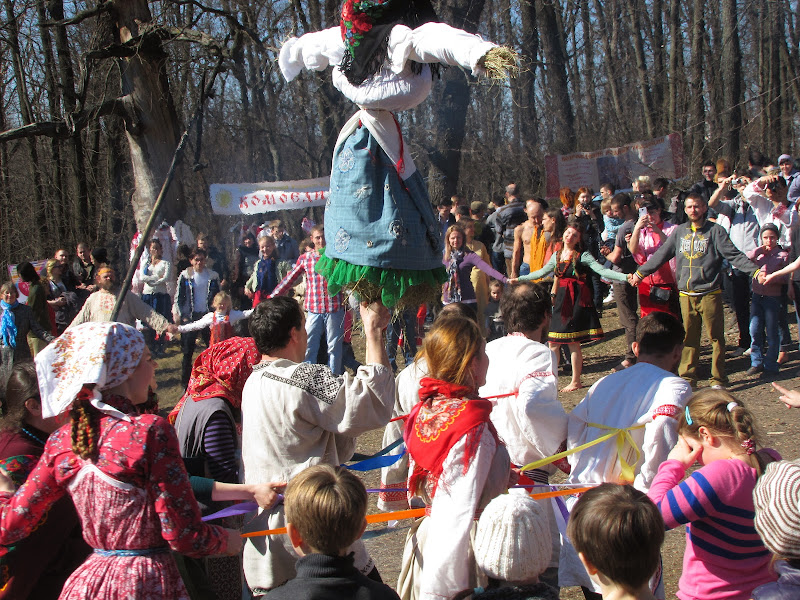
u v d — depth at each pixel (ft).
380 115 9.85
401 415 12.23
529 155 74.38
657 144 51.67
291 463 10.68
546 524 7.88
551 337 28.37
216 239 79.71
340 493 7.96
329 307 29.25
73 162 70.74
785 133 99.81
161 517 8.31
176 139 44.60
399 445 12.66
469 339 9.36
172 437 8.50
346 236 9.96
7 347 32.12
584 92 100.48
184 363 35.88
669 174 51.83
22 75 72.49
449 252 30.60
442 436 9.05
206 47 43.01
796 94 101.04
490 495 9.01
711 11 83.76
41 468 8.75
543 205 32.50
